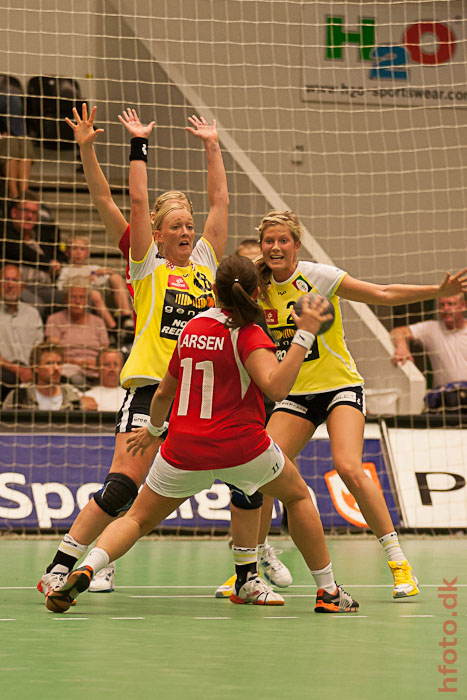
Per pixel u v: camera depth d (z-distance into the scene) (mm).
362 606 9383
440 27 30125
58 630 7617
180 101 28859
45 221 27000
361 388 10523
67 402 22344
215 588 11094
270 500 10984
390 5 29953
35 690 5395
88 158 10227
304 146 29875
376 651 6789
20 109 27938
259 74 29734
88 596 10156
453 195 30547
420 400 26094
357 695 5348
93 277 25891
